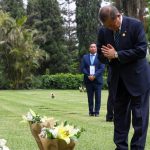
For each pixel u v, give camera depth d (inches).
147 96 246.2
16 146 287.7
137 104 245.1
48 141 180.1
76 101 812.6
